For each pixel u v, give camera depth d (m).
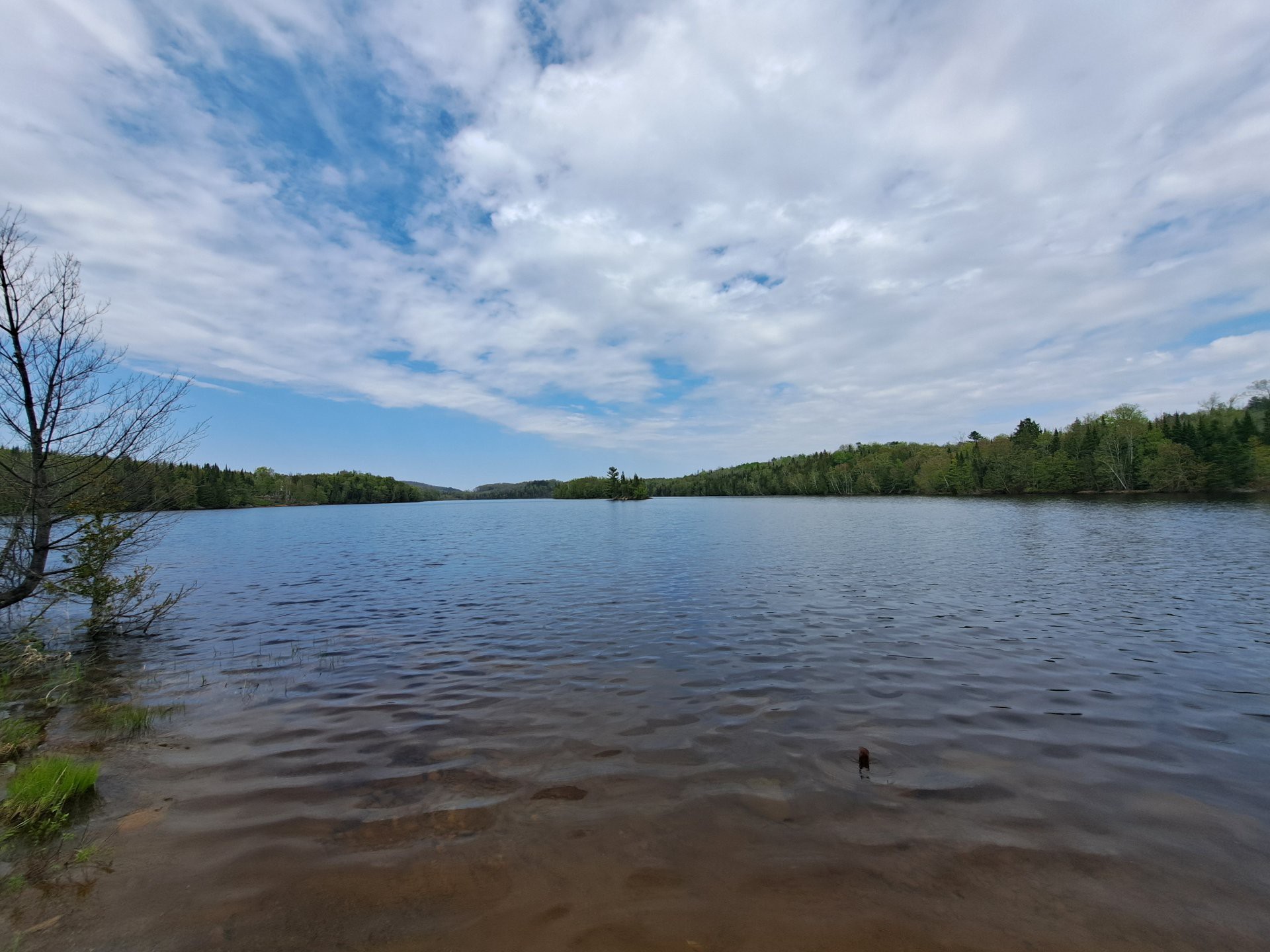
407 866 4.75
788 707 8.46
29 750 7.17
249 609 16.91
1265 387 111.38
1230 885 4.45
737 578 21.28
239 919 4.14
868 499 121.94
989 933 3.97
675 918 4.13
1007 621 13.93
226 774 6.49
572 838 5.14
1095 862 4.75
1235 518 44.06
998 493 117.25
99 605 13.33
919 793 5.89
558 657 11.35
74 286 12.17
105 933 3.99
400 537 45.78
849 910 4.21
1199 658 10.77
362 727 7.90
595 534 46.75
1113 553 26.42
